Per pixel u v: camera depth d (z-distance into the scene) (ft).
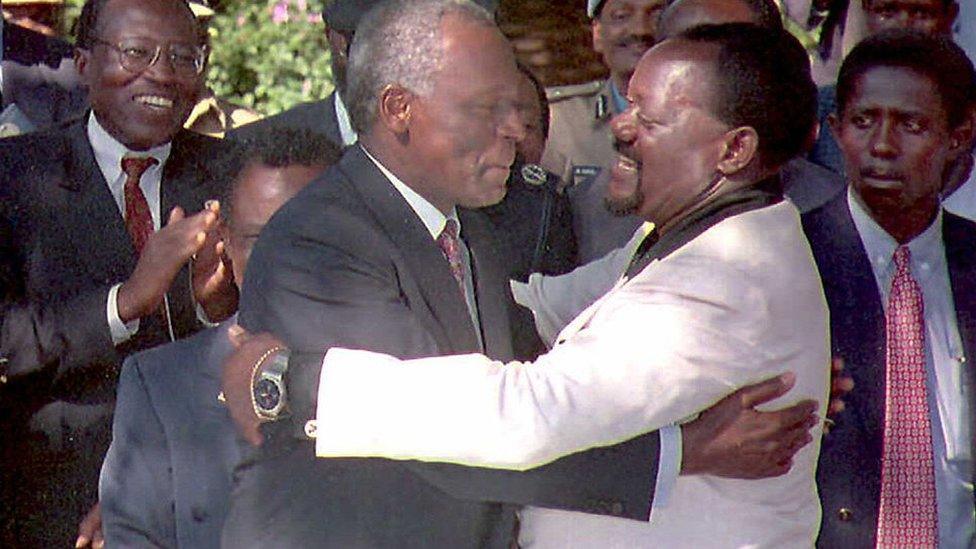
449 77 11.68
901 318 13.82
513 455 11.05
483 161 11.78
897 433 13.70
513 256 14.64
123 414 13.10
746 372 11.27
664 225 11.94
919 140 13.85
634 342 11.15
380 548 11.51
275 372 11.37
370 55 11.82
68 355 15.76
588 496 11.36
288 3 29.73
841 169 18.11
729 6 16.57
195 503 12.70
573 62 27.71
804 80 11.69
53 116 20.07
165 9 16.57
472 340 11.82
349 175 11.90
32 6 22.94
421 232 11.78
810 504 12.03
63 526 16.06
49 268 16.01
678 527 11.49
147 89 16.43
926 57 13.93
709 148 11.62
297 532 11.57
